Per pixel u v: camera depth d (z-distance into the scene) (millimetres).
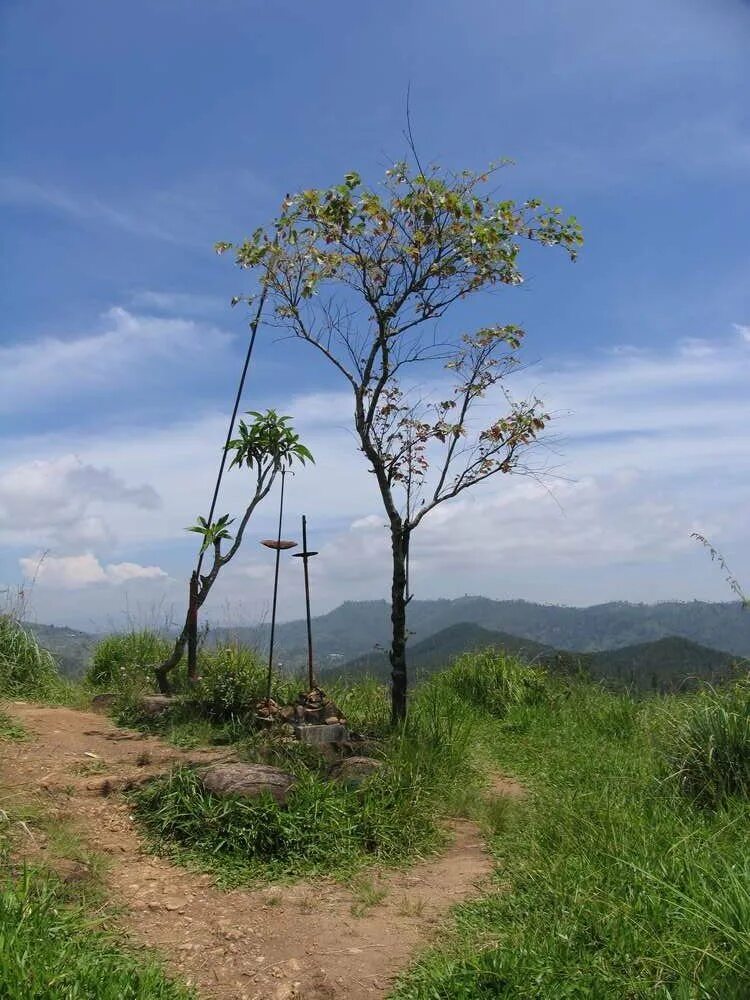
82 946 3840
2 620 10438
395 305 8039
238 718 7941
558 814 5867
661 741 7254
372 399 8188
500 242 7676
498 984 3568
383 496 8258
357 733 7777
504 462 8102
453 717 8859
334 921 4559
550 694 11500
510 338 8219
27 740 7172
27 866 4547
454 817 6582
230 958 4113
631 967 3602
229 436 9312
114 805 5855
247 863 5191
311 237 8070
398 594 8266
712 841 5055
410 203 7742
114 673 10453
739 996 3266
